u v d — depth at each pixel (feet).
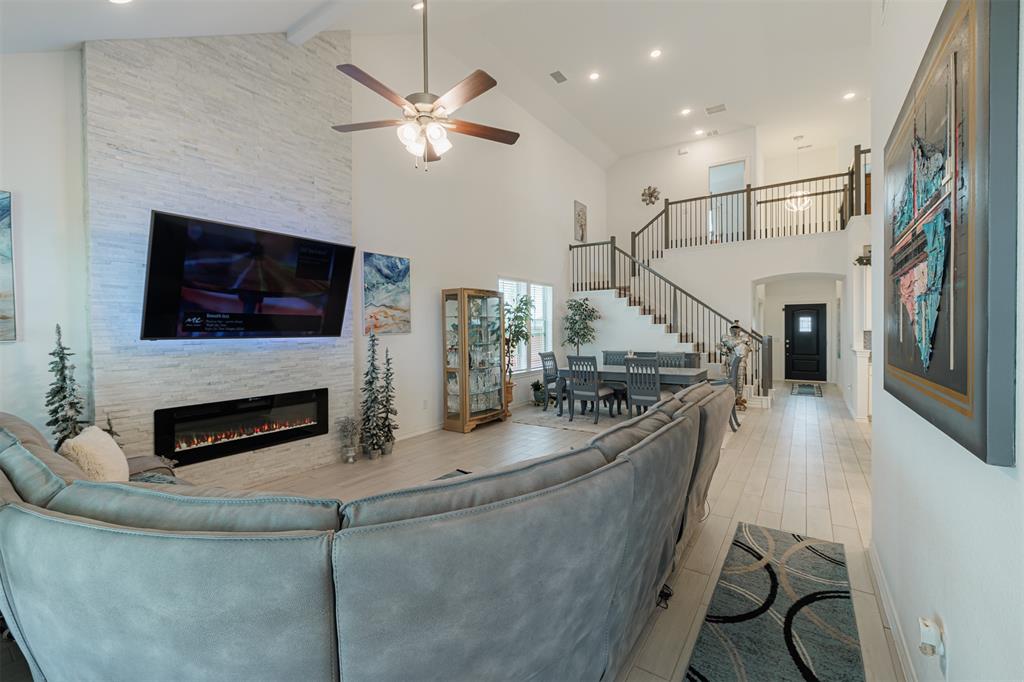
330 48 14.01
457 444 16.30
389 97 9.23
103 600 2.85
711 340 26.08
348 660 2.78
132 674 2.94
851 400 21.08
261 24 11.52
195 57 10.83
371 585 2.73
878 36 6.98
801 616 6.44
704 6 17.19
